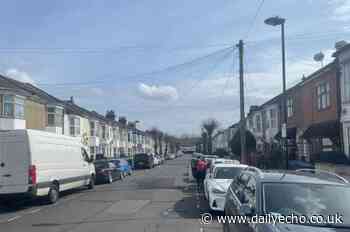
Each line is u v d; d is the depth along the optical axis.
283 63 23.33
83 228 11.66
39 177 17.27
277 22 22.86
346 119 23.91
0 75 36.59
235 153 43.88
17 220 13.62
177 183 26.55
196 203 16.53
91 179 24.55
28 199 18.72
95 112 69.31
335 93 25.89
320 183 6.98
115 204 16.81
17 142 17.00
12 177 16.86
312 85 30.41
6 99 34.69
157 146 127.81
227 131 84.56
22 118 36.34
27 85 42.28
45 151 18.17
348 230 5.80
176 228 11.31
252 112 57.00
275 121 43.28
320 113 28.80
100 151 65.81
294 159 34.06
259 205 6.49
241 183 8.38
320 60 31.62
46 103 42.12
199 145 130.12
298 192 6.71
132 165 50.69
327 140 28.02
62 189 19.62
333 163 23.30
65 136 20.91
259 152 40.75
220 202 13.48
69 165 20.89
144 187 24.19
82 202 18.09
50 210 15.91
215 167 15.84
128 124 97.00
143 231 10.96
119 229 11.32
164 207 15.48
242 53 27.55
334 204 6.50
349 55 23.45
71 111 50.78
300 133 33.38
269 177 7.19
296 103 34.91
